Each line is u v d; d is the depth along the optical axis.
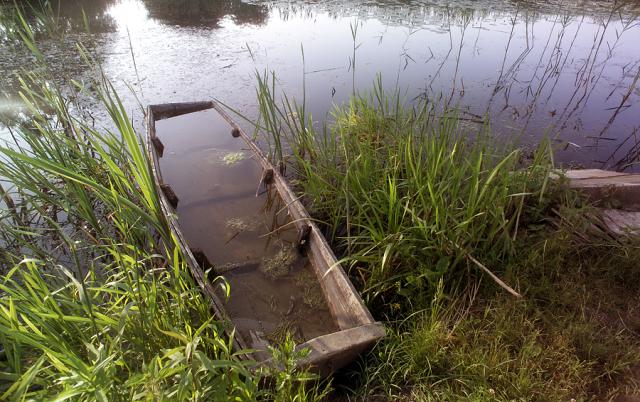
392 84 5.52
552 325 2.05
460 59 6.43
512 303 2.13
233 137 4.35
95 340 1.69
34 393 1.35
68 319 1.51
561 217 2.66
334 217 2.90
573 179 3.11
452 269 2.29
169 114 4.62
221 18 8.54
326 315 2.32
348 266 2.61
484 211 2.38
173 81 5.51
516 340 2.00
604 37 7.58
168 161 3.87
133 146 2.04
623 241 2.53
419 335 1.95
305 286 2.51
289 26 8.16
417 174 2.61
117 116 2.04
